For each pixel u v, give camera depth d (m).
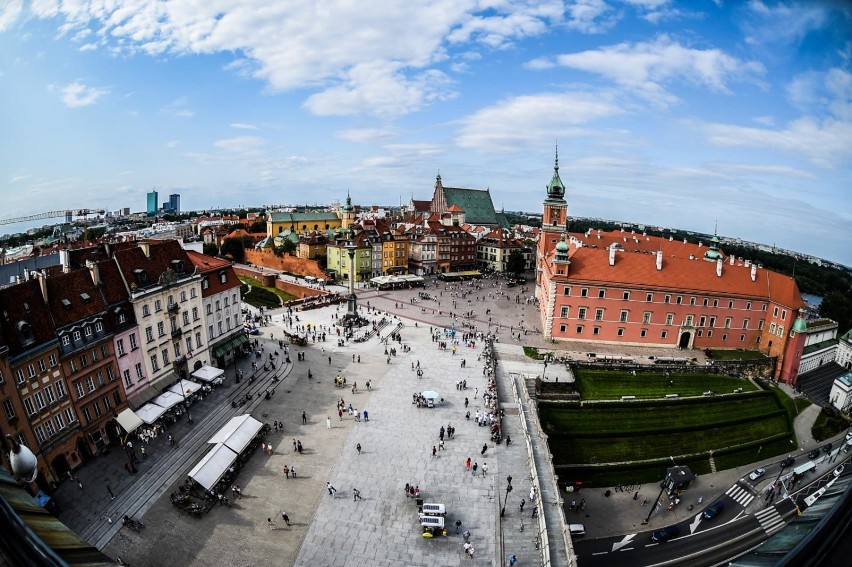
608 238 173.88
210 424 71.62
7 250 165.00
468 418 76.44
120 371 68.19
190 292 82.94
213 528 51.69
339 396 83.38
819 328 131.88
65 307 60.97
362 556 48.56
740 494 76.81
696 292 116.31
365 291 168.25
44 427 56.12
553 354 108.44
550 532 50.97
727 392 101.06
